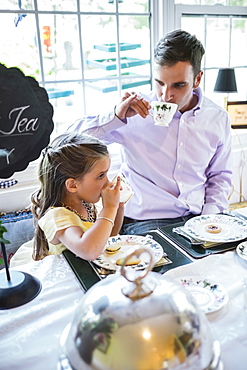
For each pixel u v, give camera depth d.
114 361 0.48
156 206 1.56
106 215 1.00
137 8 2.08
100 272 0.89
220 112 1.60
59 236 1.03
